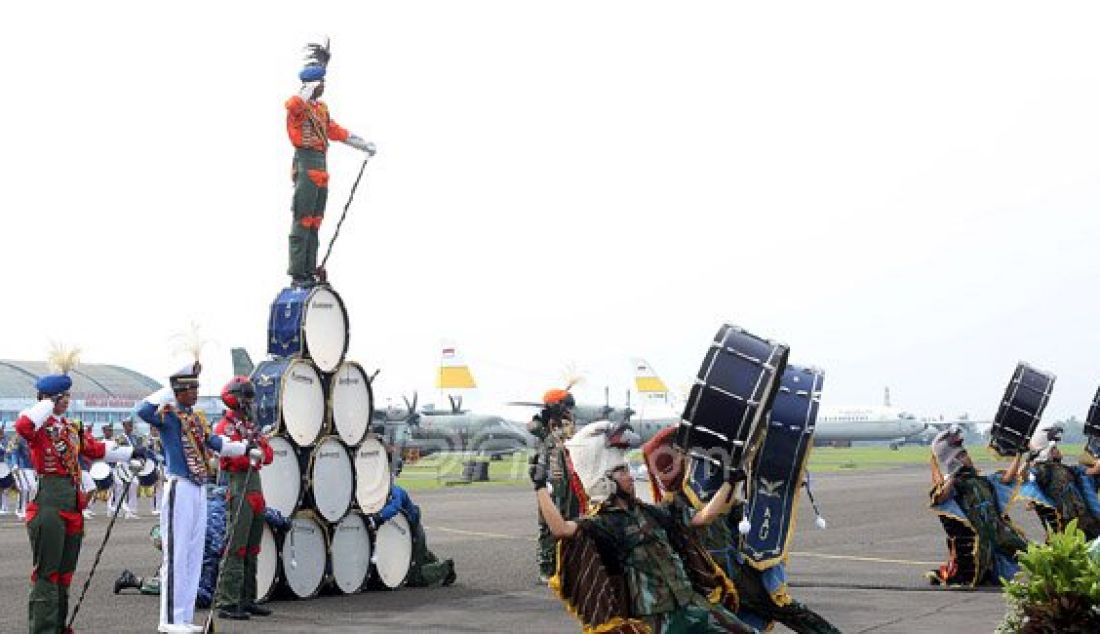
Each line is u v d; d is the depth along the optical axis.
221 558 12.73
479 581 16.09
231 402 12.68
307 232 15.03
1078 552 6.88
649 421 76.31
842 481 50.53
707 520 7.39
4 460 30.91
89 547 20.73
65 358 11.02
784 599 8.21
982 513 15.02
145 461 11.41
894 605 13.49
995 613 12.83
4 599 14.21
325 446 14.40
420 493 42.25
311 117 15.09
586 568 7.00
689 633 6.99
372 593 14.80
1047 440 15.87
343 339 14.80
